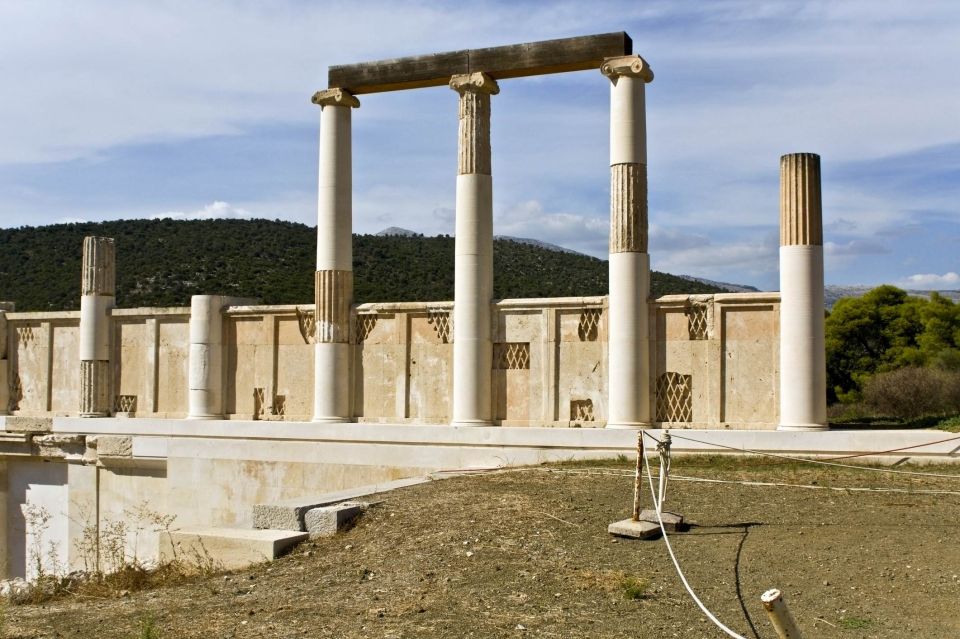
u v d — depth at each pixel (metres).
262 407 21.95
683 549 11.18
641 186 18.59
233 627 9.13
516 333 19.77
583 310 19.36
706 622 8.71
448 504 13.84
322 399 20.69
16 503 23.95
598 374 19.17
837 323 52.28
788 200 17.42
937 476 14.98
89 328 23.38
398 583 10.43
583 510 13.11
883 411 31.34
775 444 17.02
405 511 13.59
